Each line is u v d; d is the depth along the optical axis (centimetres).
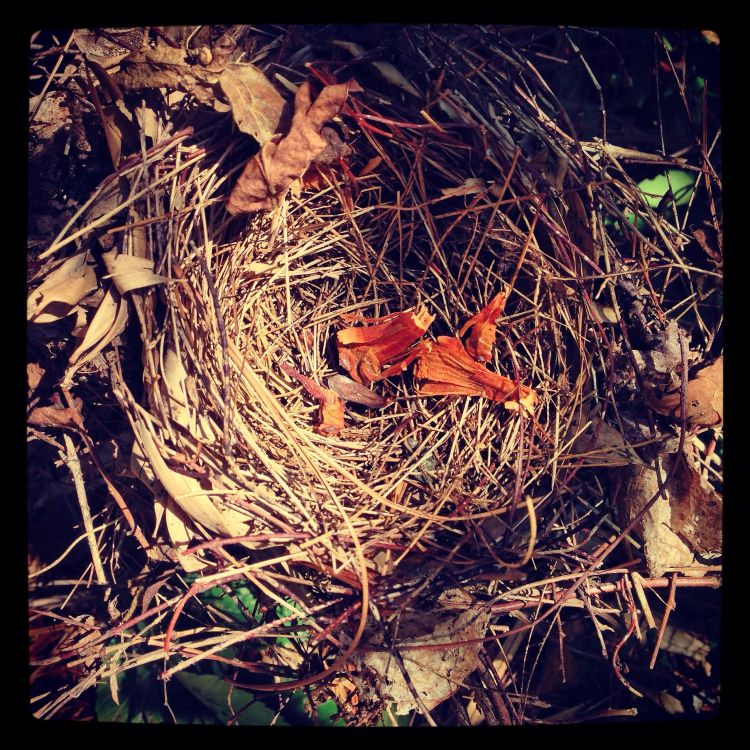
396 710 19
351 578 18
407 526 19
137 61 18
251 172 18
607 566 19
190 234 19
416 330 20
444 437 20
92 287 18
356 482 19
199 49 18
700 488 19
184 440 18
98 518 20
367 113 20
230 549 18
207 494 17
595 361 20
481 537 18
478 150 20
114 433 19
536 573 19
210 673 20
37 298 18
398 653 17
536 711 20
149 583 19
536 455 20
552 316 20
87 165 19
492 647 20
